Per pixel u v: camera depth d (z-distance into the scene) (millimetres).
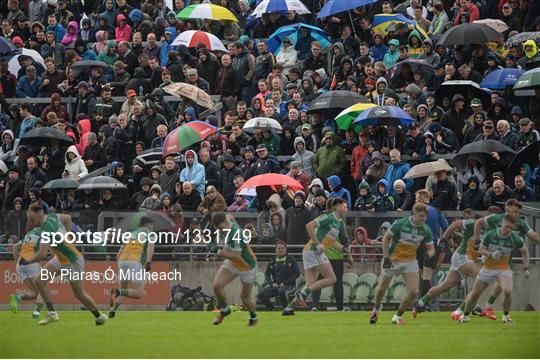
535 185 98125
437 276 94000
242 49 118812
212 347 58562
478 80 109125
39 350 57344
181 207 100438
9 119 119562
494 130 101062
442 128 103250
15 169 108438
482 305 95062
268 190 100125
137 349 57562
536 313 88062
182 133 105375
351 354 55250
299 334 66625
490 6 120812
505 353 56375
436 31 121062
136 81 119688
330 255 93062
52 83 123438
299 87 114562
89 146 111625
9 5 136500
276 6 121875
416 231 72000
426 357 54219
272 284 94375
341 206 83938
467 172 99562
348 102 107188
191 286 98375
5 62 124938
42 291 77750
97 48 128250
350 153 106625
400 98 110562
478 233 78312
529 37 112625
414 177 97688
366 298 95375
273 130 107562
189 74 117000
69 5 138250
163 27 128375
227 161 104500
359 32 122125
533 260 93875
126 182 107375
